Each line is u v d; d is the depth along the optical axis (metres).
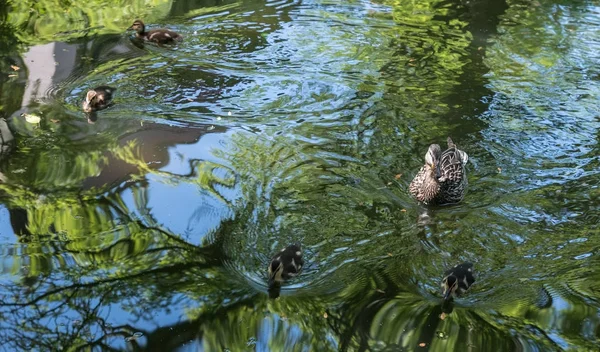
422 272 6.94
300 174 8.55
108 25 12.90
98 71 11.02
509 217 7.93
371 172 8.73
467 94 10.87
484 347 6.01
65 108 9.88
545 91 11.09
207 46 12.07
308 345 5.99
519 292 6.68
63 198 7.86
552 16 14.48
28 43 11.98
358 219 7.75
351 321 6.26
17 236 7.18
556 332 6.20
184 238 7.28
